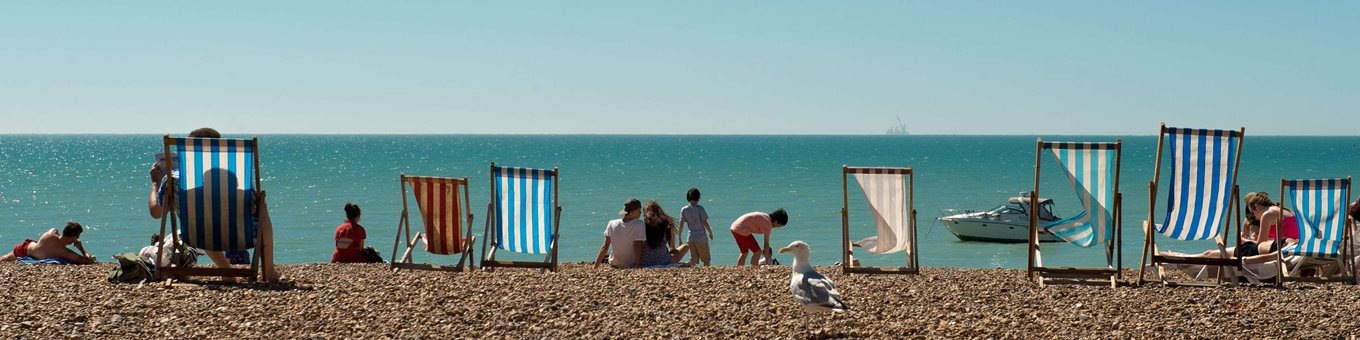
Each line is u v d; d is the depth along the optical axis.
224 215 8.57
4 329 6.68
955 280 9.70
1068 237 9.65
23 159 101.62
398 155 128.50
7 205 38.16
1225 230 9.45
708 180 61.25
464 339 6.83
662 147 196.50
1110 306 8.08
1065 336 6.96
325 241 26.22
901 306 8.13
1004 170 77.31
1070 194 48.66
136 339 6.61
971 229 28.30
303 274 9.84
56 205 38.19
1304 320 7.45
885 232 10.52
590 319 7.53
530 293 8.50
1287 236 10.88
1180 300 8.40
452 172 75.25
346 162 97.06
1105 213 9.52
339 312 7.57
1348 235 10.60
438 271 10.59
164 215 8.81
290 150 157.38
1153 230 9.48
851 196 45.81
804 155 131.25
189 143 8.39
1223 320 7.48
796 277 7.12
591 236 27.86
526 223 11.12
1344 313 7.69
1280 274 9.39
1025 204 28.42
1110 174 9.47
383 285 8.86
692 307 8.01
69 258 12.93
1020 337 6.94
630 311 7.81
